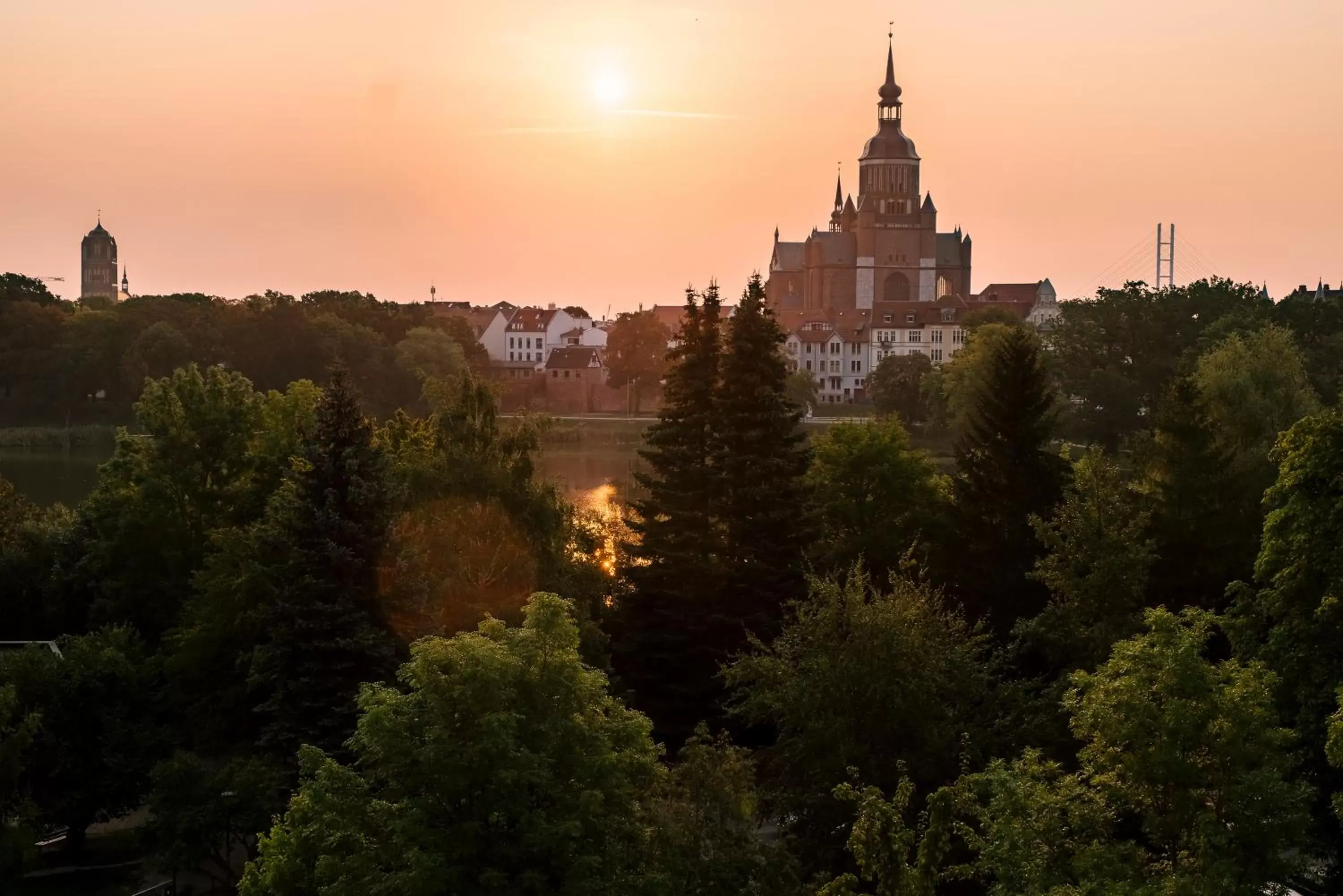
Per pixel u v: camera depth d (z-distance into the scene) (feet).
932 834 82.17
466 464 172.76
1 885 131.34
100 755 149.18
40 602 219.20
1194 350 433.07
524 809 84.79
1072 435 447.83
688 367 188.65
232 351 640.58
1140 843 100.53
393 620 144.25
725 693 172.76
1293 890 100.53
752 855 91.97
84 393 644.27
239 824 130.72
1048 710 122.31
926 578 180.24
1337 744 84.38
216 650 157.69
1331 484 118.32
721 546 182.39
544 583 169.99
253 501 189.47
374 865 85.35
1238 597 127.65
